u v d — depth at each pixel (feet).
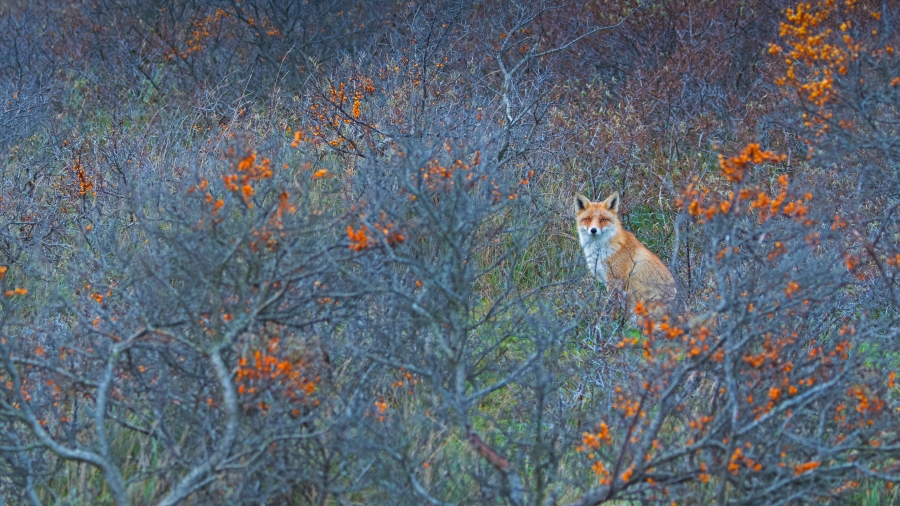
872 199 42.83
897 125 39.09
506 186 38.83
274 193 34.12
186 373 26.55
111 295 34.91
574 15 70.28
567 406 32.86
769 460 25.05
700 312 35.42
